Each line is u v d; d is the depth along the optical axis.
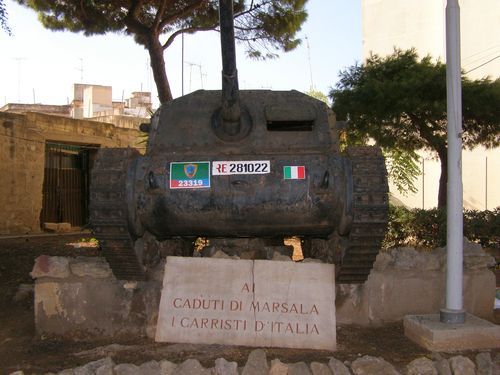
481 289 5.86
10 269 9.38
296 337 4.95
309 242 6.56
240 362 4.52
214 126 5.27
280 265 5.16
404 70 11.49
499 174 17.95
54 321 5.49
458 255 5.24
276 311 5.05
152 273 5.48
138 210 4.81
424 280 5.72
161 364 4.25
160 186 4.79
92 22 12.69
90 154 19.25
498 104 10.68
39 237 14.59
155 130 5.37
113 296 5.46
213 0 12.75
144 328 5.41
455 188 5.30
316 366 4.27
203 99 5.51
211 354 4.73
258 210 4.78
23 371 4.45
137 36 13.54
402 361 4.58
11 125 15.37
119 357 4.71
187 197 4.78
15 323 6.11
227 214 4.81
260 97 5.51
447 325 5.03
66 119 17.48
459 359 4.46
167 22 12.15
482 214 10.66
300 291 5.09
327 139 5.20
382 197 4.61
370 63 12.32
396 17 20.39
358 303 5.64
